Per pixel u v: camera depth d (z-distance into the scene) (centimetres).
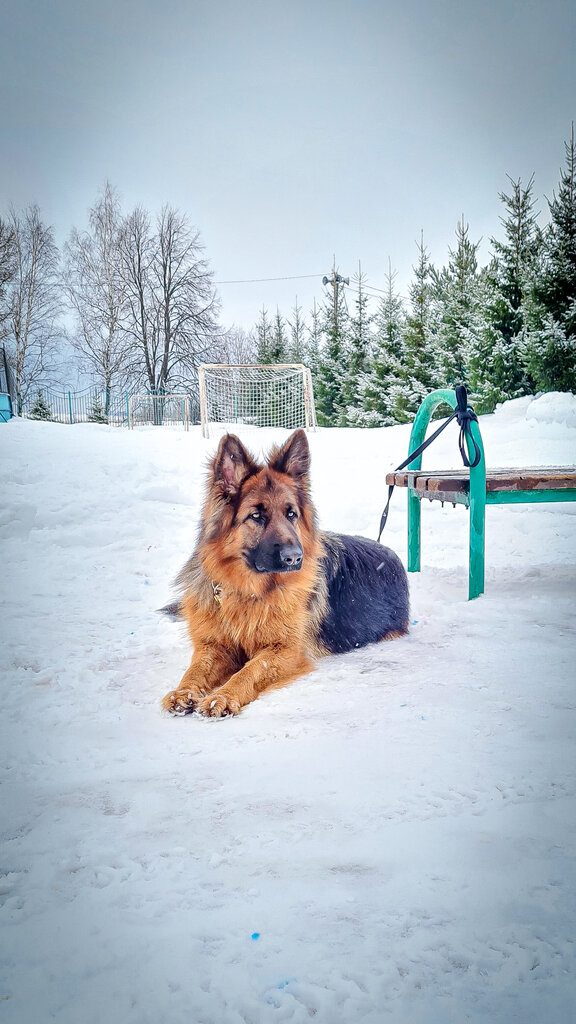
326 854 176
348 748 246
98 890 162
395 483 572
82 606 506
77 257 4016
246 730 269
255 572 339
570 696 296
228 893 160
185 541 751
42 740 261
